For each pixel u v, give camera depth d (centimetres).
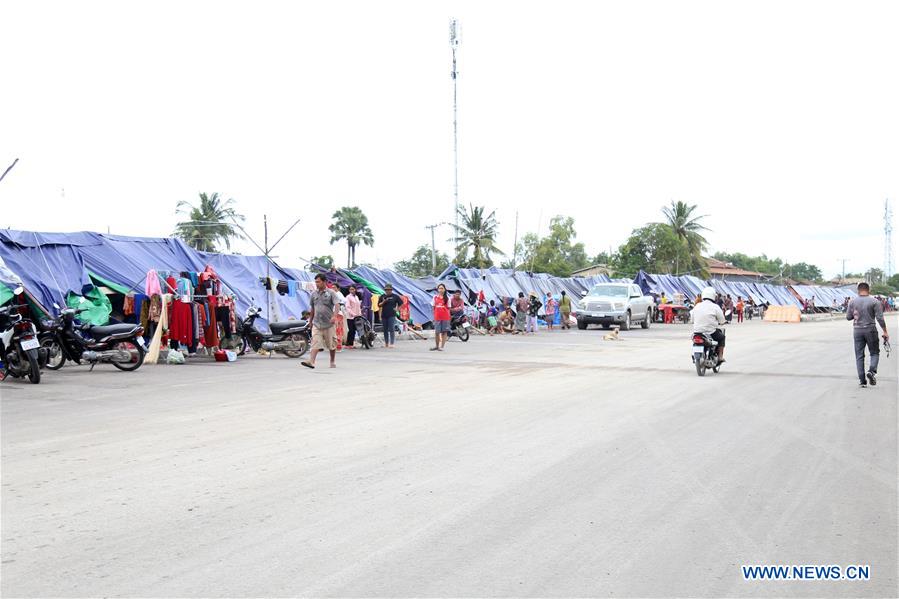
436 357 1877
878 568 434
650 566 430
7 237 1753
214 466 656
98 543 457
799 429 864
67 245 1844
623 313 3475
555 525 500
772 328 3869
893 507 552
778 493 587
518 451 727
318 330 1545
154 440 770
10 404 1020
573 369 1552
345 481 607
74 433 806
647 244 7438
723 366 1628
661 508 542
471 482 607
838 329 3709
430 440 778
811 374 1471
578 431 834
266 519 506
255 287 2294
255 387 1227
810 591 402
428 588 394
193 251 2184
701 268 7812
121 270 1902
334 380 1337
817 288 8806
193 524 494
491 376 1412
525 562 433
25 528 484
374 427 852
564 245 8275
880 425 895
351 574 412
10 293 1462
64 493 566
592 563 433
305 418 912
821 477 639
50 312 1697
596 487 597
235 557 435
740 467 672
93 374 1421
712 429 857
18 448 727
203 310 1723
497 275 3878
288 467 654
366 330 2191
